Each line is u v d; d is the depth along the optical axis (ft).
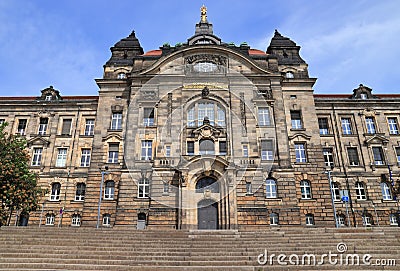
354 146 156.15
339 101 162.50
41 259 64.39
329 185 136.67
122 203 128.67
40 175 147.84
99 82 152.87
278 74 147.84
